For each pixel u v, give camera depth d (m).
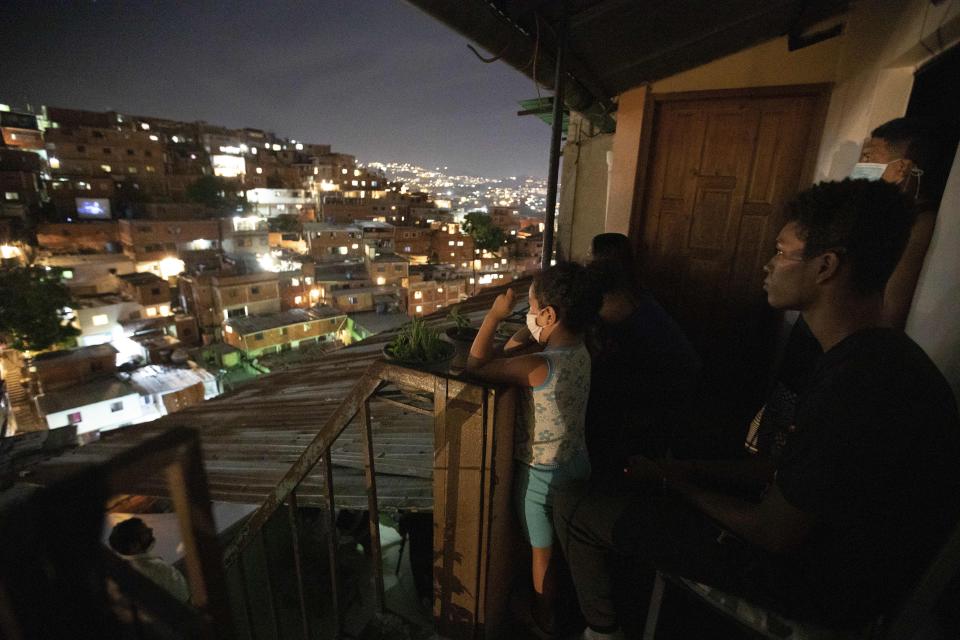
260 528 1.84
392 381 1.61
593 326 2.32
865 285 1.13
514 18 2.46
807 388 1.20
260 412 4.18
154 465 0.65
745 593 1.25
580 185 6.80
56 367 22.28
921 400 1.03
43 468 4.11
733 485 1.68
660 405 2.49
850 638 1.18
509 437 1.58
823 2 3.12
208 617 0.75
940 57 2.46
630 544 1.40
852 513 1.06
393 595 2.66
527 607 1.84
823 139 3.84
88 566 0.60
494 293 5.66
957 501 1.04
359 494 2.46
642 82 4.31
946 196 1.67
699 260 4.57
